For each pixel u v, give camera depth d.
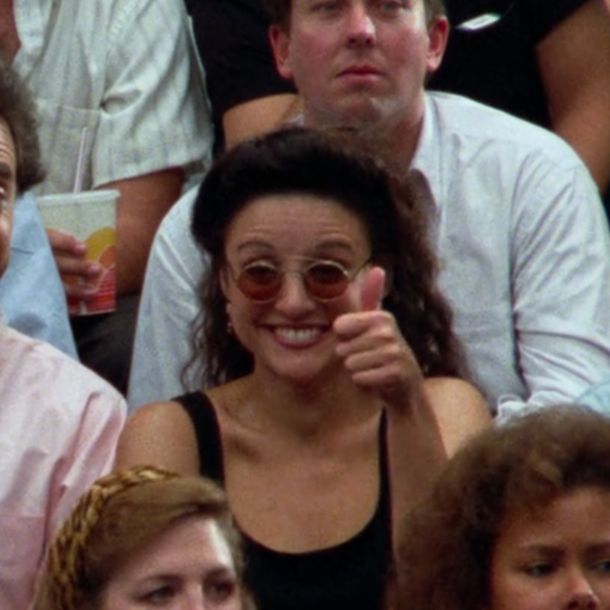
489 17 25.89
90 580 15.13
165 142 26.50
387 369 17.78
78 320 24.77
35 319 22.69
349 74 22.80
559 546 15.48
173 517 15.18
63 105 26.41
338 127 19.78
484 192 23.17
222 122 26.67
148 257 25.75
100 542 15.13
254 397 19.22
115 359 24.64
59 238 23.53
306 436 18.97
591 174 25.88
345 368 18.48
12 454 19.72
